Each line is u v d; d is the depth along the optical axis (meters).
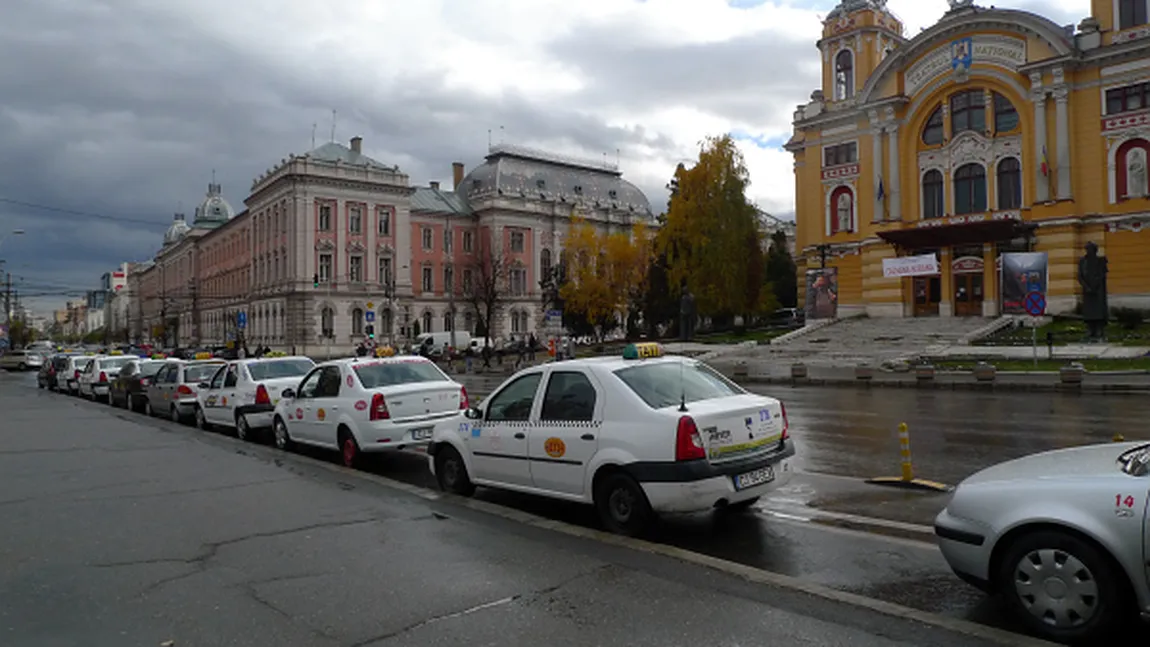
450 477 8.98
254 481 9.70
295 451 13.20
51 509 8.25
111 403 23.88
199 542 6.86
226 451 12.49
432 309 79.69
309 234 70.25
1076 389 21.06
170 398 18.11
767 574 5.71
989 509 4.83
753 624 4.74
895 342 37.19
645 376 7.43
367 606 5.19
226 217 112.38
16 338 127.75
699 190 51.41
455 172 94.12
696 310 51.16
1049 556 4.56
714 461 6.82
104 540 6.97
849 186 47.28
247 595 5.45
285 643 4.60
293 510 8.05
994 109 41.03
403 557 6.30
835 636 4.54
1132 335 31.61
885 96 44.75
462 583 5.62
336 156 75.00
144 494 8.98
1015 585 4.71
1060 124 38.12
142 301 142.38
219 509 8.14
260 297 77.00
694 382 7.62
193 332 105.75
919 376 25.16
